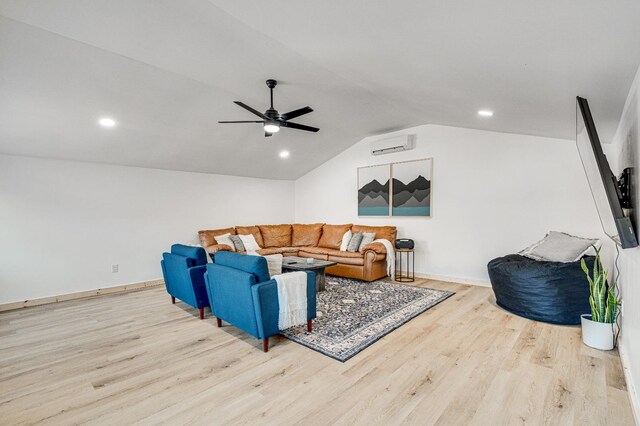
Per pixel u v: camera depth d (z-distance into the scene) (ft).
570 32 4.01
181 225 18.02
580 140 6.68
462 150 15.85
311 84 10.96
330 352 8.39
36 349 8.81
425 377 7.14
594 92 6.16
